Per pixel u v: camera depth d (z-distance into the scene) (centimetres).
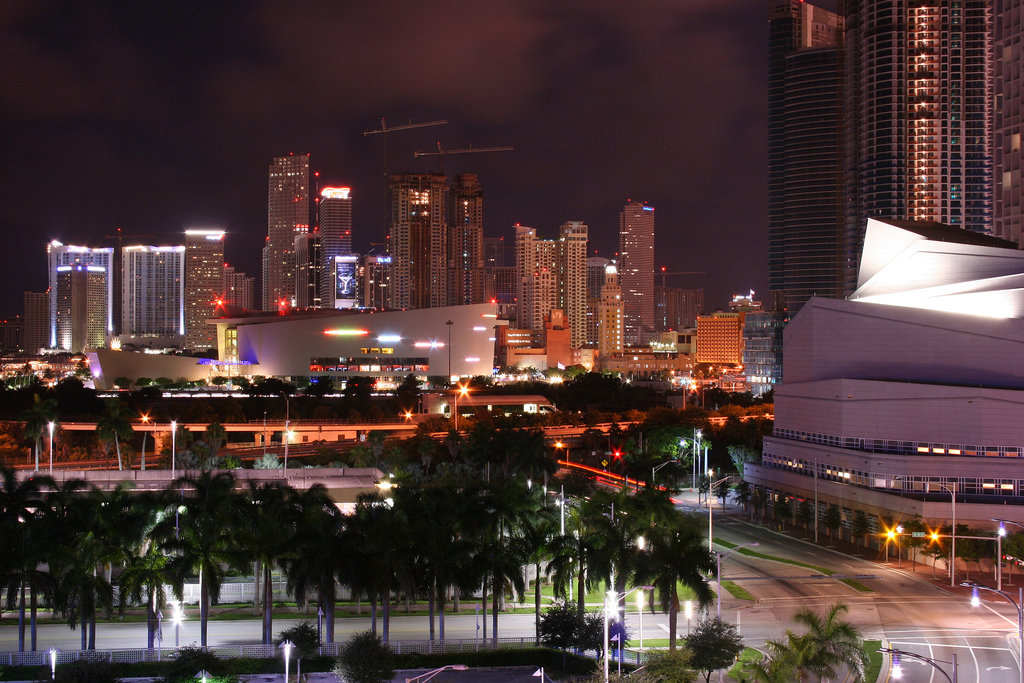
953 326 17025
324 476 15600
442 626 9462
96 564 9538
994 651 9769
